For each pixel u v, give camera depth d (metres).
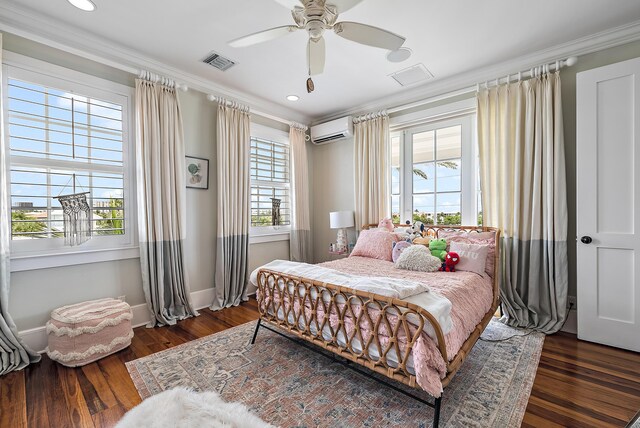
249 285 3.75
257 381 1.81
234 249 3.38
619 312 2.20
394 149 3.77
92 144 2.49
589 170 2.30
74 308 2.20
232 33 2.31
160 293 2.73
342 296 1.69
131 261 2.69
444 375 1.34
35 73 2.20
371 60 2.72
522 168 2.70
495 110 2.84
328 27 1.62
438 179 3.41
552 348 2.22
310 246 4.41
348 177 4.15
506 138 2.74
